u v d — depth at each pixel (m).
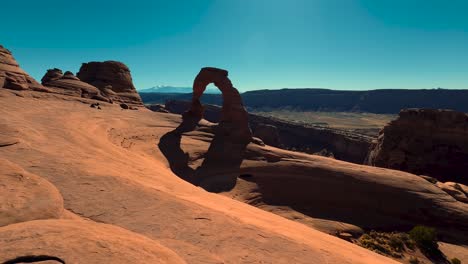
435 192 27.31
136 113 45.12
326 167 30.95
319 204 26.55
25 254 3.46
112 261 3.55
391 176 29.47
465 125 40.09
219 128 40.41
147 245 4.30
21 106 25.91
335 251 8.50
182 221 7.44
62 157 11.47
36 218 5.16
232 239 6.99
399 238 22.14
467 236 23.36
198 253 5.78
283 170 30.95
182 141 36.16
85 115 31.06
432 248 21.14
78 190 8.34
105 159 13.98
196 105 47.28
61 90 43.09
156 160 29.27
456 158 39.38
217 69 43.59
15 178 6.52
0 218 4.84
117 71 61.44
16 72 35.12
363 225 24.19
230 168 31.75
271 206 26.31
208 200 12.02
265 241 7.25
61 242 3.81
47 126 19.50
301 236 9.55
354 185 28.17
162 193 9.36
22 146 11.93
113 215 7.23
